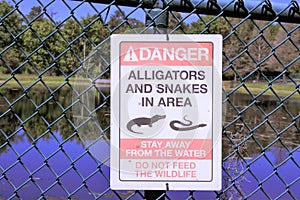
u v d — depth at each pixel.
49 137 3.88
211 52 1.35
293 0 1.43
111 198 3.63
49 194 4.84
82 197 4.82
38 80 1.52
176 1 1.37
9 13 1.41
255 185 4.45
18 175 5.09
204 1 1.39
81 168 4.19
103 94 1.39
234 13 1.42
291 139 6.04
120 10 1.36
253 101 1.60
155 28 1.36
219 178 1.38
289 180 4.65
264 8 1.43
